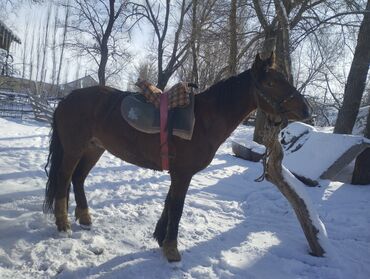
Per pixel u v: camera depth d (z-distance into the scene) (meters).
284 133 10.64
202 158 4.15
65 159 4.66
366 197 7.54
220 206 6.44
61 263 3.93
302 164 8.74
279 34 11.24
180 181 4.16
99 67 26.70
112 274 3.82
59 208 4.64
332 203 7.13
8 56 27.98
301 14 11.12
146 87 4.31
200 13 20.44
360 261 4.70
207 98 4.24
